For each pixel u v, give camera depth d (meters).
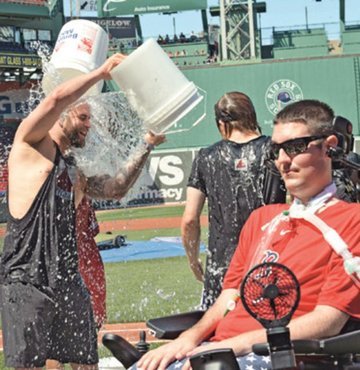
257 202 4.78
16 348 4.16
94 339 4.44
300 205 3.07
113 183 4.60
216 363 2.62
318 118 2.98
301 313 2.93
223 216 4.88
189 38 41.91
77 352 4.35
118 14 40.59
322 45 40.84
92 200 4.77
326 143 3.01
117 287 11.78
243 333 2.96
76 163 4.43
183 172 32.91
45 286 4.16
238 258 3.30
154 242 19.28
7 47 38.72
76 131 4.45
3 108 38.78
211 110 36.34
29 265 4.18
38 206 4.20
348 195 3.58
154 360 2.94
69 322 4.30
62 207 4.27
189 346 2.98
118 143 4.64
